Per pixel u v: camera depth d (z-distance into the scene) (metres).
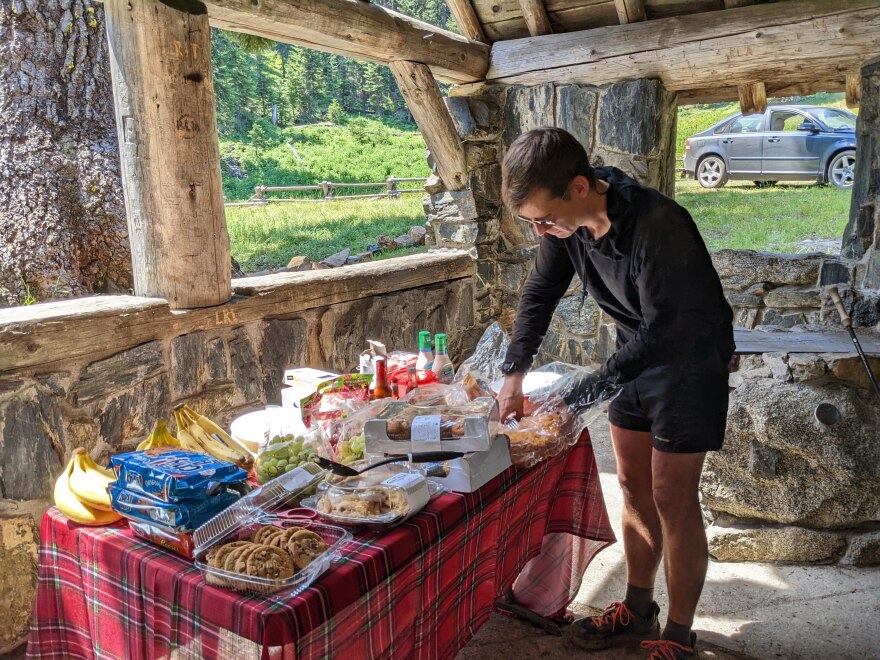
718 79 4.05
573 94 4.38
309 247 8.74
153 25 2.45
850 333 2.54
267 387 3.12
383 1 30.20
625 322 2.06
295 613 1.17
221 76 30.47
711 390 1.82
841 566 2.67
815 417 2.59
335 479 1.58
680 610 2.01
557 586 2.32
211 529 1.36
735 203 8.22
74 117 3.97
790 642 2.24
